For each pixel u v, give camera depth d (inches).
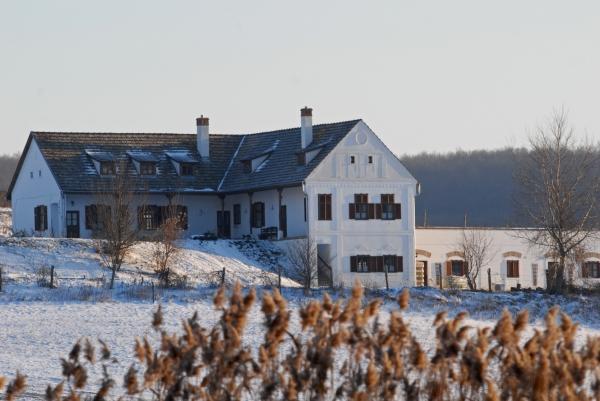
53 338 4881.9
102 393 1827.0
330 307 1771.7
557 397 1674.5
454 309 6294.3
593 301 6919.3
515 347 1729.8
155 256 7667.3
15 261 7357.3
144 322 5457.7
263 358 1731.1
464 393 1759.4
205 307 6082.7
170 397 1722.4
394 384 1716.3
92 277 7062.0
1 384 1736.0
